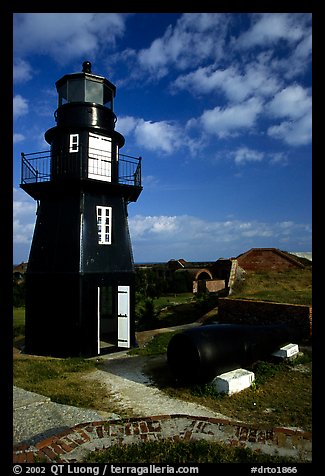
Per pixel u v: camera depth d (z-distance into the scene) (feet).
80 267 38.70
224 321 49.83
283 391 24.62
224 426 17.78
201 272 113.19
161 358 35.14
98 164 42.45
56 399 23.24
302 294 49.57
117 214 43.73
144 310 58.65
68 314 38.60
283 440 16.38
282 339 32.58
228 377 24.70
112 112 45.27
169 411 21.48
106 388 26.16
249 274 72.79
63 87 44.98
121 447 15.67
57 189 41.09
